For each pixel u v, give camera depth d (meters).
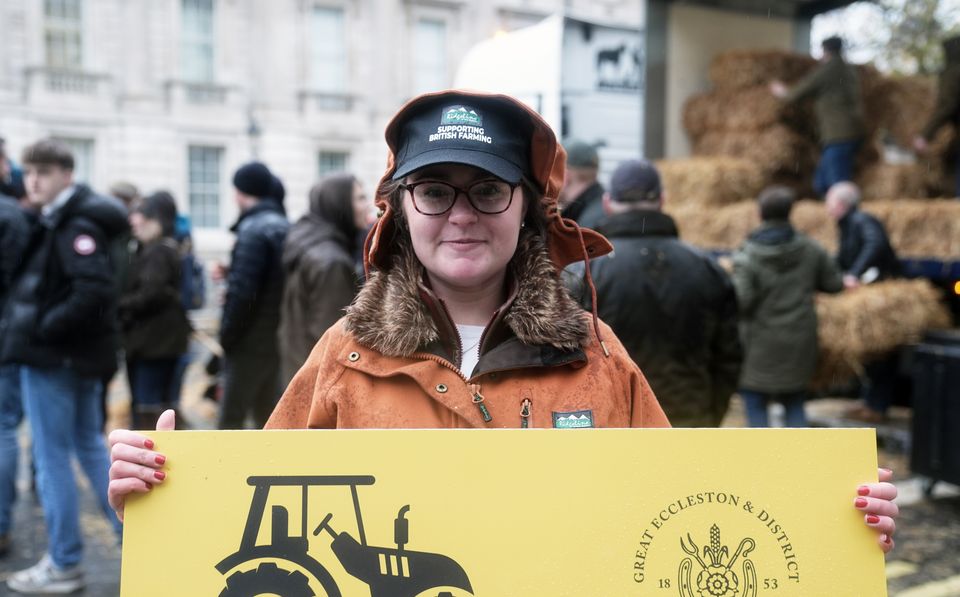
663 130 7.17
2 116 18.97
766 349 4.27
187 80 20.94
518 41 3.53
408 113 1.39
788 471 1.27
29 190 3.15
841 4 7.22
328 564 1.25
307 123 22.52
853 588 1.24
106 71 19.98
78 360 3.19
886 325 4.99
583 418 1.36
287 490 1.26
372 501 1.26
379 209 1.49
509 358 1.37
